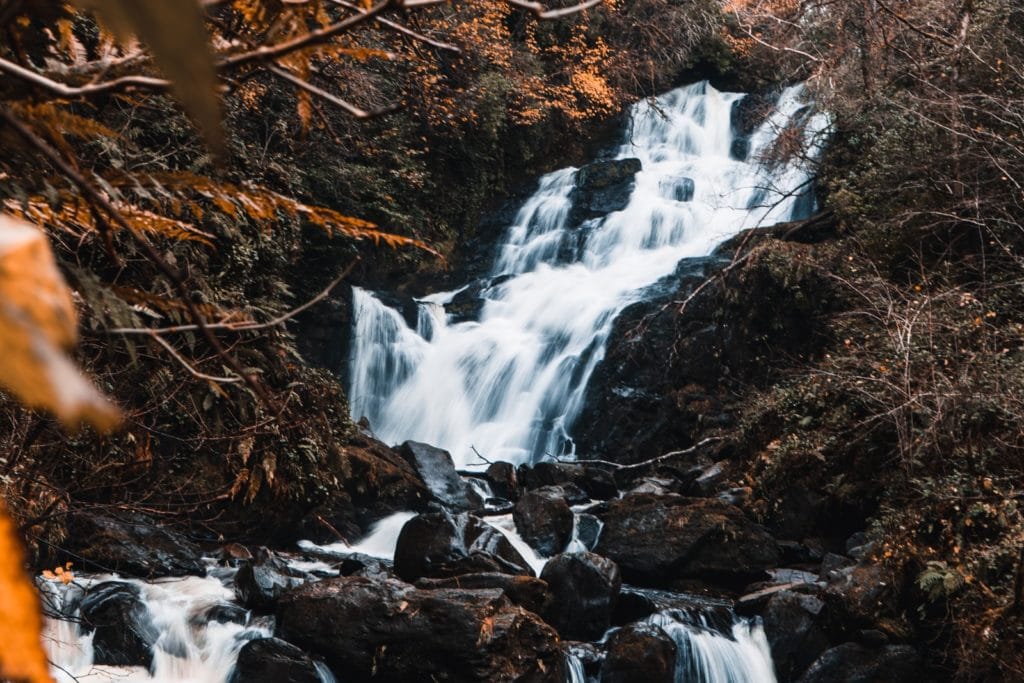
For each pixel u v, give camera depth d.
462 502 11.81
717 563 9.51
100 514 4.43
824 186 15.62
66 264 0.84
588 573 8.38
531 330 15.70
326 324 14.47
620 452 13.80
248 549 9.27
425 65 15.64
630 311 14.88
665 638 7.73
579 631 8.25
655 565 9.51
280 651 7.22
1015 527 7.27
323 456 10.83
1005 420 8.18
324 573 9.24
